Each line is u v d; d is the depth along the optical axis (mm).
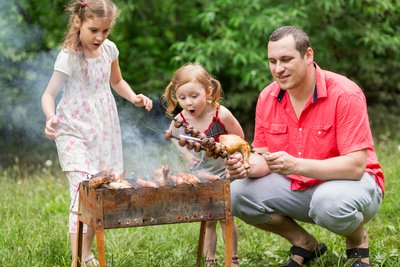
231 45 9461
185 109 4348
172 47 9797
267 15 10000
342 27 10680
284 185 4324
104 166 4625
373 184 4180
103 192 3602
